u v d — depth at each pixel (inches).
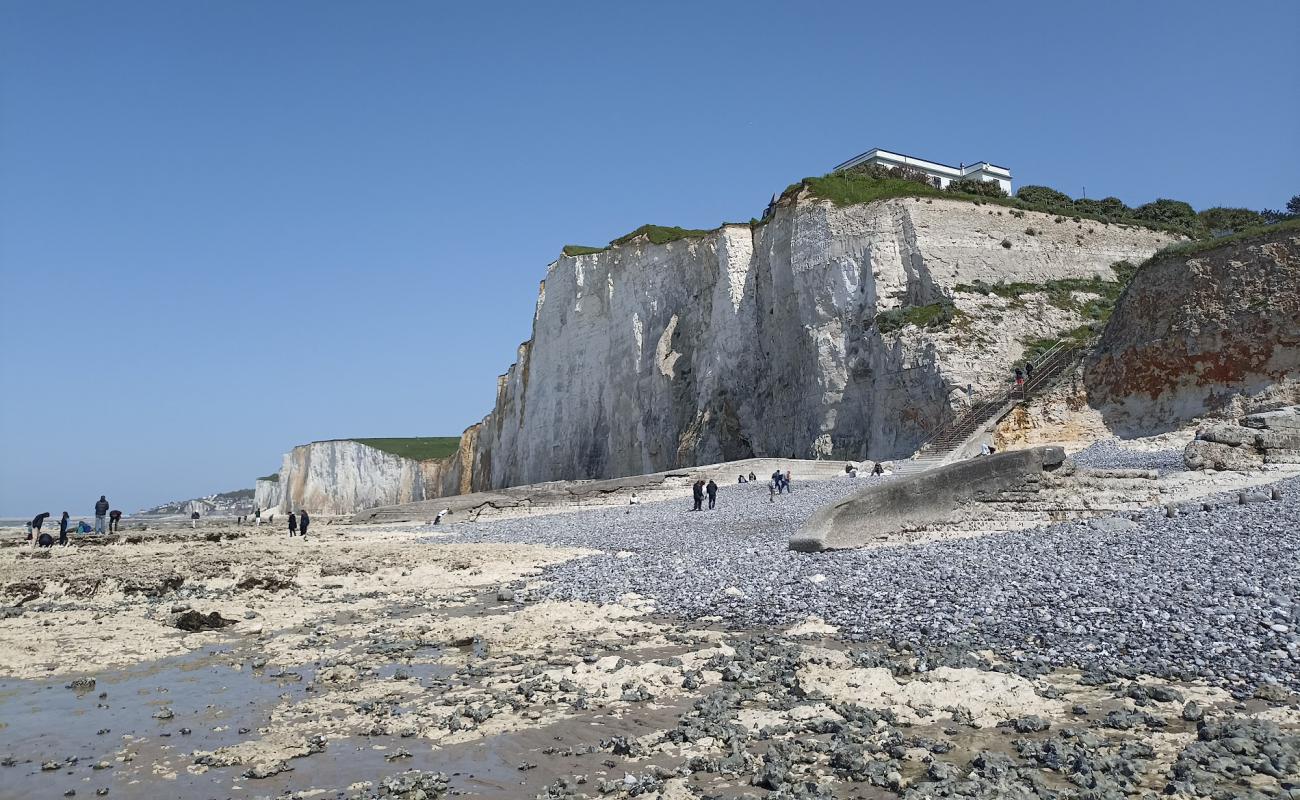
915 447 1813.5
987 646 395.5
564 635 496.4
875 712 317.4
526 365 3494.1
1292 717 282.4
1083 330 1902.1
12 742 332.5
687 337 2628.0
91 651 506.0
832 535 719.7
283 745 316.2
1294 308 1334.9
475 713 343.0
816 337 2108.8
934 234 2058.3
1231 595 423.8
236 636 550.0
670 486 1851.6
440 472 4729.3
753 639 449.7
